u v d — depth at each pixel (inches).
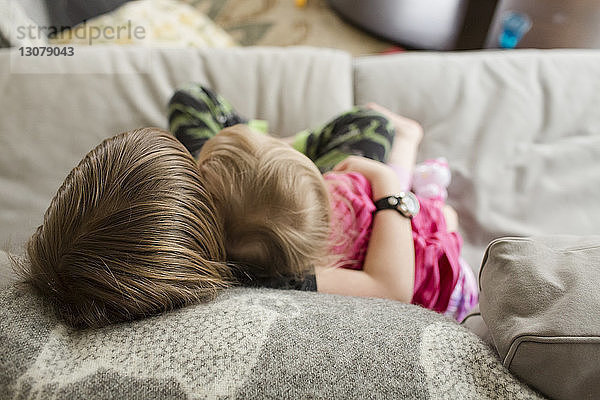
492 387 18.9
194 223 21.9
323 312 21.7
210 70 45.2
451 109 43.5
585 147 41.0
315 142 39.6
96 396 18.2
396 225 29.9
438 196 38.4
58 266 20.6
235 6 77.4
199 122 37.9
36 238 22.3
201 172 25.8
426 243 31.0
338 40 74.1
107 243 20.3
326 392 18.2
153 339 19.6
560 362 17.8
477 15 63.2
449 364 19.5
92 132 41.8
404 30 69.9
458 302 33.4
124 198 20.6
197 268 21.9
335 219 29.0
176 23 57.4
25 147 40.0
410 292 28.4
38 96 42.0
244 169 25.4
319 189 26.7
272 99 44.3
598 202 39.1
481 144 41.8
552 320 18.1
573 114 42.6
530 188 39.8
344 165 33.7
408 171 38.8
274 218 24.9
